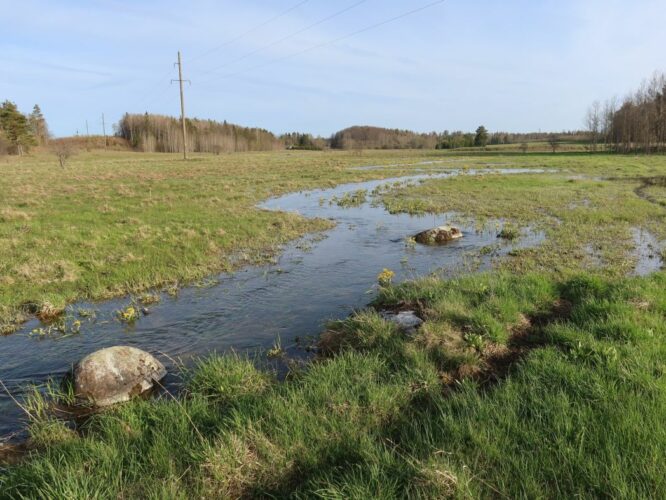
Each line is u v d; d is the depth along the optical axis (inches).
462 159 2689.5
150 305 360.5
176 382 242.5
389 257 505.7
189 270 440.8
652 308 271.1
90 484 140.9
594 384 182.5
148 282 410.9
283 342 285.6
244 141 5438.0
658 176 1342.3
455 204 886.4
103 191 1075.3
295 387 205.9
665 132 2758.4
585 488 131.4
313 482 140.1
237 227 656.4
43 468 151.9
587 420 160.1
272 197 1082.1
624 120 2918.3
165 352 277.0
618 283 317.4
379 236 629.0
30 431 192.7
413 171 1776.6
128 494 137.2
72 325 322.0
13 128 3309.5
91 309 353.4
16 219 688.4
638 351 209.5
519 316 277.0
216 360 235.9
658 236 562.6
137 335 303.4
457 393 197.6
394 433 172.6
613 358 201.9
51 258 472.1
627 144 2910.9
